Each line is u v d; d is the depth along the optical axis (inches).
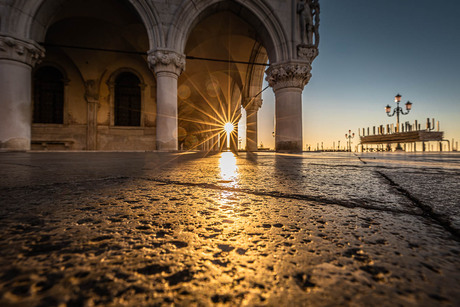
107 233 17.6
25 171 62.6
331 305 8.8
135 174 58.1
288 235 17.9
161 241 16.3
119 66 620.1
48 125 580.4
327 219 22.1
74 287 10.0
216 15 471.2
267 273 12.0
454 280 11.2
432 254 14.5
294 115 381.4
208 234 17.9
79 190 35.4
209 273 12.0
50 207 25.0
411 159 148.1
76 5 433.7
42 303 8.4
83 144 599.8
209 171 67.7
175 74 342.0
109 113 617.0
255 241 16.6
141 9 334.0
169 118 334.0
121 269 12.1
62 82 602.2
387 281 11.1
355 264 13.0
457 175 58.1
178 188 38.3
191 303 9.0
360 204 28.2
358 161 123.8
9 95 288.0
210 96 844.0
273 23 378.0
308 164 101.3
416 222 21.2
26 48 301.0
